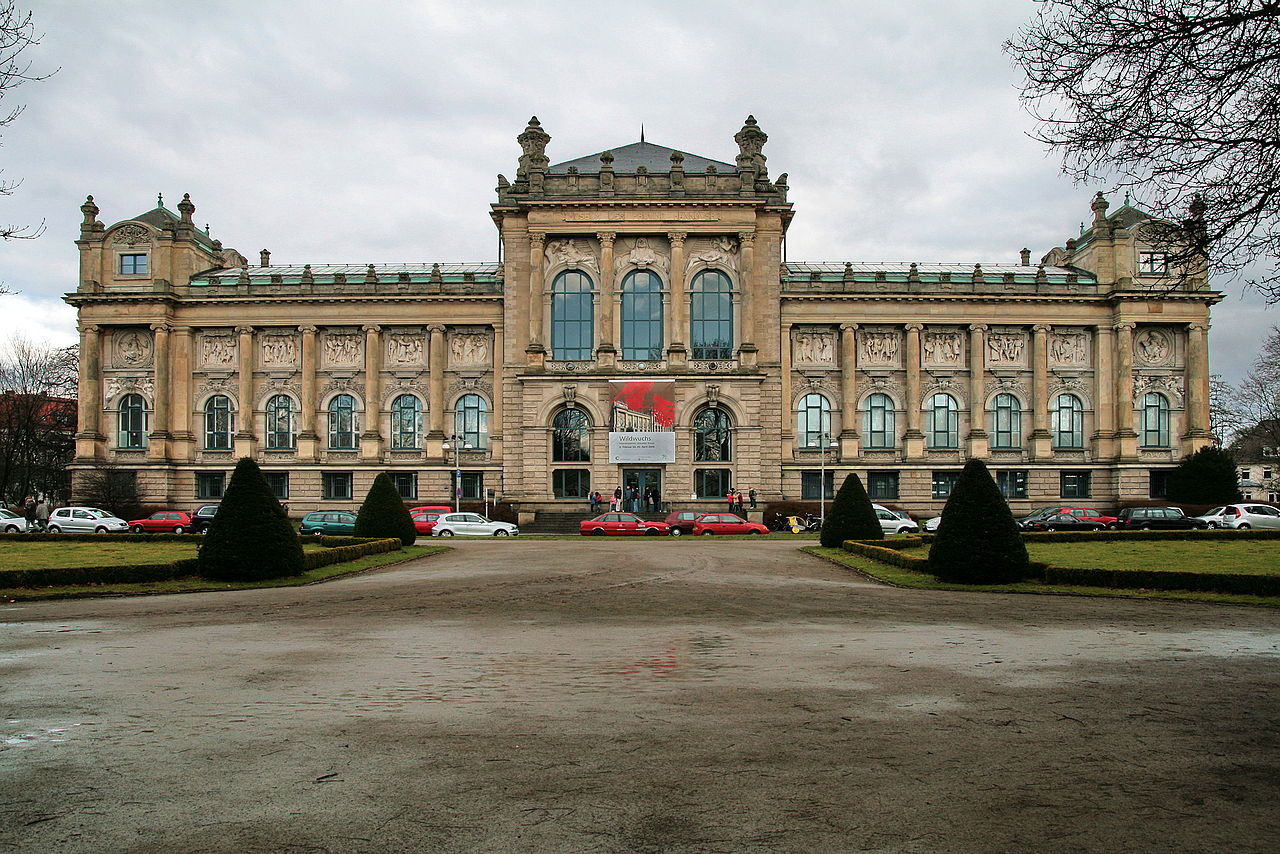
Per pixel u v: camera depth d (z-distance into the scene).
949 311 82.56
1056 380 83.06
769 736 12.16
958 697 14.48
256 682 15.65
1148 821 9.20
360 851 8.42
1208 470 77.44
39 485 108.44
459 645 19.62
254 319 83.19
